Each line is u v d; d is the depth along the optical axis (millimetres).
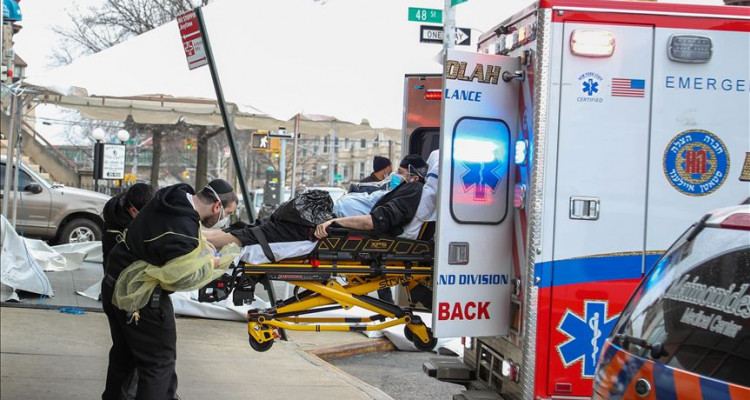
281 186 23000
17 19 9570
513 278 5223
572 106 4875
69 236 16109
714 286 3033
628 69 4910
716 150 4965
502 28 5602
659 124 4934
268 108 10133
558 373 4871
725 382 2738
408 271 5750
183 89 10219
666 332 3086
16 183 13266
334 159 76375
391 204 5734
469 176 5145
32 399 5848
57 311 9109
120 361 5227
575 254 4879
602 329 4887
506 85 5219
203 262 4785
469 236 5164
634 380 3092
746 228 3098
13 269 9516
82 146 41219
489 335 5223
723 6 4953
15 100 12914
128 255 4887
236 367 7418
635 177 4918
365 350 9086
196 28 8820
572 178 4879
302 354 8234
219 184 5098
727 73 4961
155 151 29828
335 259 5688
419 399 7277
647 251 4930
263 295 11766
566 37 4871
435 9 10062
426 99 9367
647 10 4898
